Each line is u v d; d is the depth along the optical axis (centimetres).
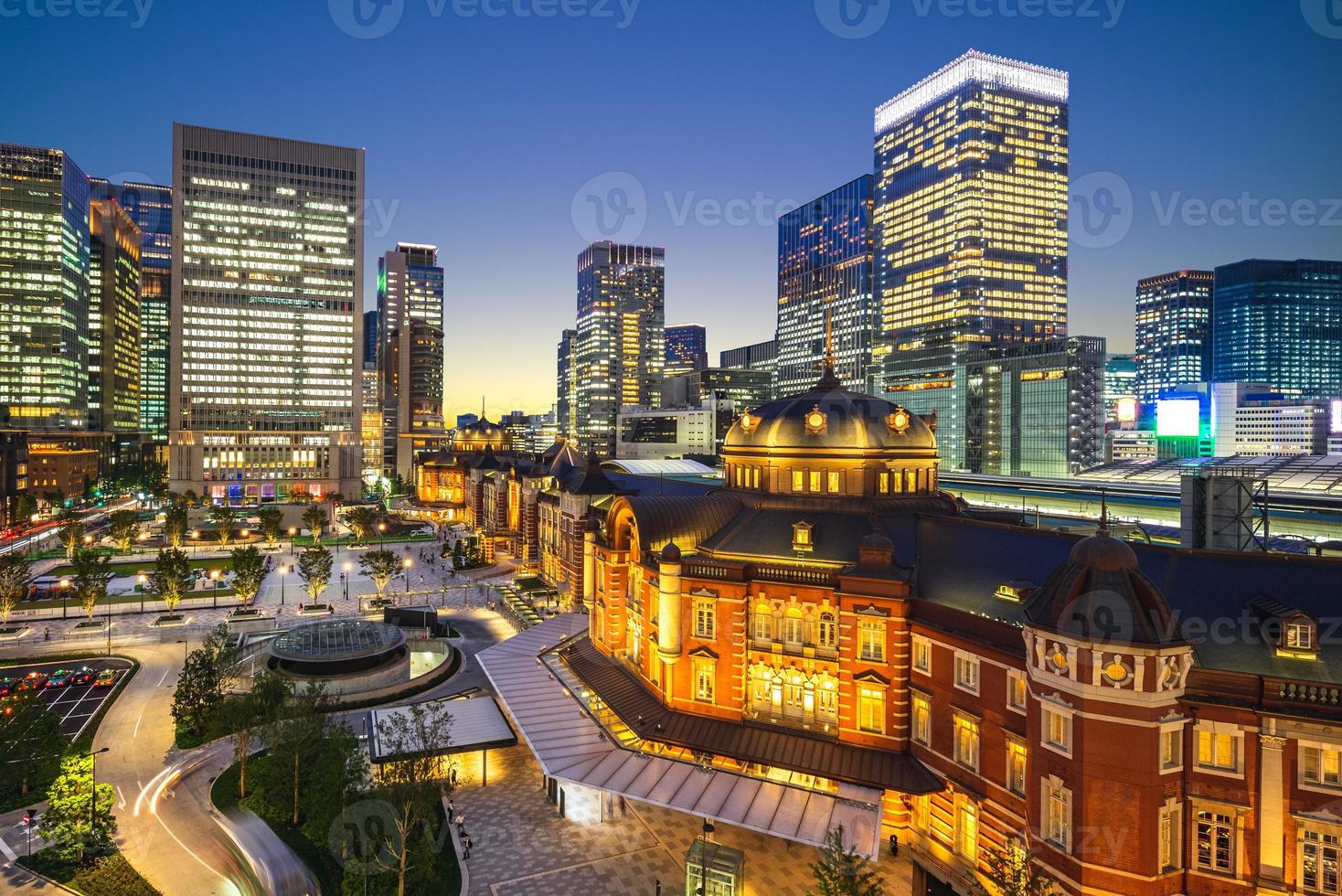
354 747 5025
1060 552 4691
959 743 4559
